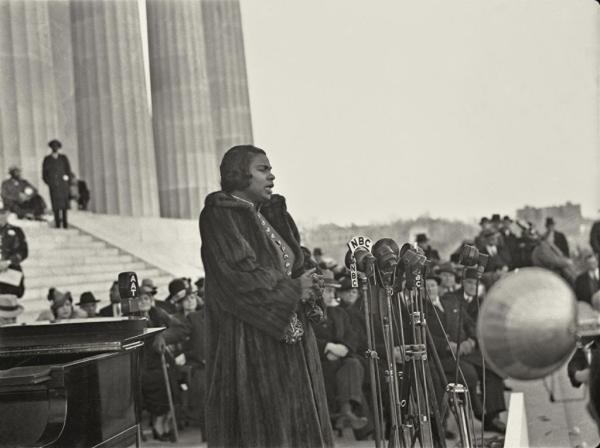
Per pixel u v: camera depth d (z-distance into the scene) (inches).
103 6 533.6
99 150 530.0
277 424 228.1
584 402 367.2
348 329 344.8
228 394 231.3
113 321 233.1
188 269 508.7
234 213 231.8
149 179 530.9
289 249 240.7
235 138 550.6
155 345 361.1
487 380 331.0
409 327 237.5
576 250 519.2
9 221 462.0
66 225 489.1
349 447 323.3
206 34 551.8
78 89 540.7
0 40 483.8
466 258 201.3
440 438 203.5
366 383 338.0
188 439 354.9
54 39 561.0
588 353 294.0
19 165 479.8
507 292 116.4
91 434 195.2
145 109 536.7
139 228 503.8
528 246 525.0
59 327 231.6
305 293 229.6
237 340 230.5
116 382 210.5
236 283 227.8
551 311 114.8
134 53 536.1
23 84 488.1
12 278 436.5
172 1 535.2
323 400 237.1
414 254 195.5
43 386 183.3
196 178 530.9
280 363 229.0
